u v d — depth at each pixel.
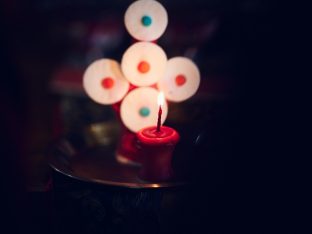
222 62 0.35
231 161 0.20
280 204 0.20
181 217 0.18
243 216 0.19
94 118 0.35
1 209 0.18
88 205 0.18
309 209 0.20
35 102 0.40
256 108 0.23
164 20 0.22
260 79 0.24
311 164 0.21
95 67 0.23
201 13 0.43
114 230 0.18
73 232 0.19
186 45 0.39
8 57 0.19
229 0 0.41
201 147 0.21
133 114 0.23
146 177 0.21
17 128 0.19
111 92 0.23
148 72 0.22
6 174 0.18
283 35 0.26
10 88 0.19
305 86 0.23
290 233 0.19
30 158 0.26
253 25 0.35
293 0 0.26
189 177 0.21
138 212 0.18
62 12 0.50
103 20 0.48
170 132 0.21
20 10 0.41
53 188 0.19
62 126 0.36
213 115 0.23
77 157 0.24
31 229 0.20
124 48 0.32
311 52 0.24
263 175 0.20
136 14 0.22
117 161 0.24
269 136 0.21
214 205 0.19
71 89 0.39
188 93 0.23
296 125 0.22
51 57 0.47
